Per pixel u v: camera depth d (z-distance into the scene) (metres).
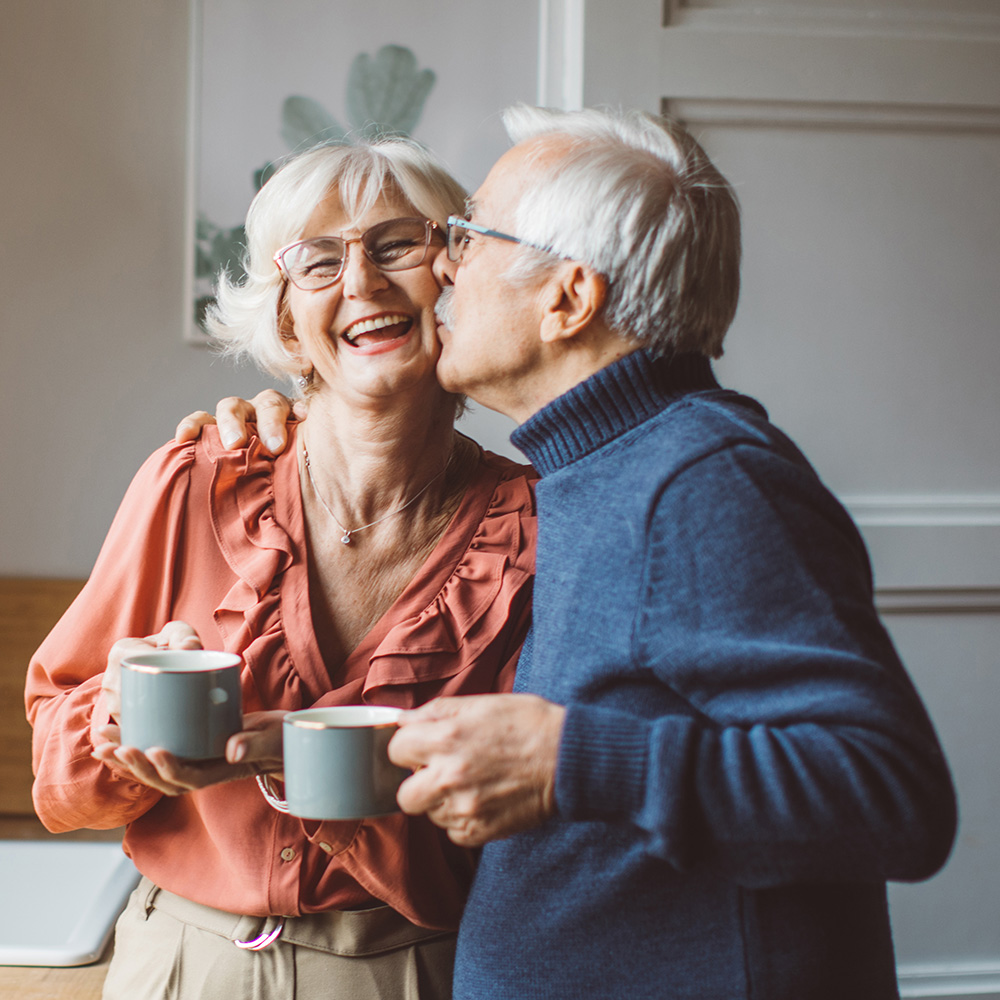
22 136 2.05
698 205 0.88
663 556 0.78
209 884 0.98
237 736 0.79
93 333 2.09
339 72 2.08
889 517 1.83
